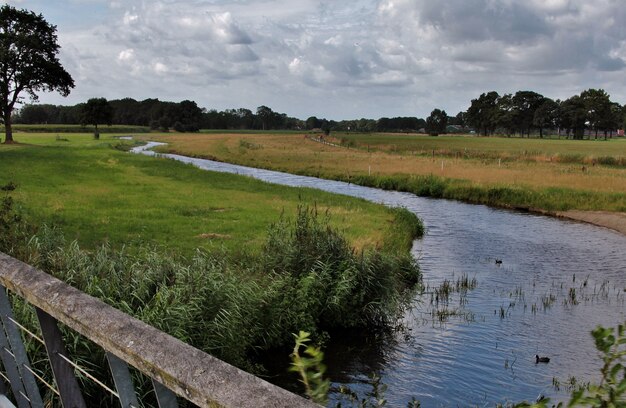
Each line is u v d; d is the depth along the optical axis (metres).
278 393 1.32
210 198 30.14
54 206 23.88
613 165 58.19
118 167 47.12
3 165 42.56
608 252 21.23
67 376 2.47
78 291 2.21
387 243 18.78
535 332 12.27
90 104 115.12
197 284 9.53
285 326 11.26
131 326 1.80
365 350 11.27
